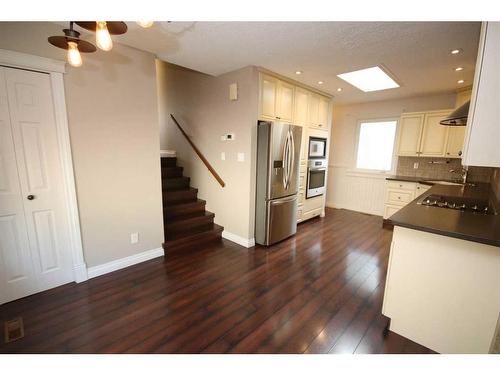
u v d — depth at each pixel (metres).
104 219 2.51
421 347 1.66
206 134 3.74
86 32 2.16
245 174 3.23
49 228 2.20
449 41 2.19
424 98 4.44
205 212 3.87
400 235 1.69
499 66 1.23
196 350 1.60
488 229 1.45
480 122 1.30
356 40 2.22
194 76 3.81
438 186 3.34
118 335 1.73
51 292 2.22
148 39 2.27
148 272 2.63
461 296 1.50
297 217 3.96
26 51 1.91
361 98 4.72
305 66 2.94
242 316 1.96
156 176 2.88
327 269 2.74
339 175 5.72
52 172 2.16
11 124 1.93
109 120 2.43
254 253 3.15
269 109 3.27
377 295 2.26
